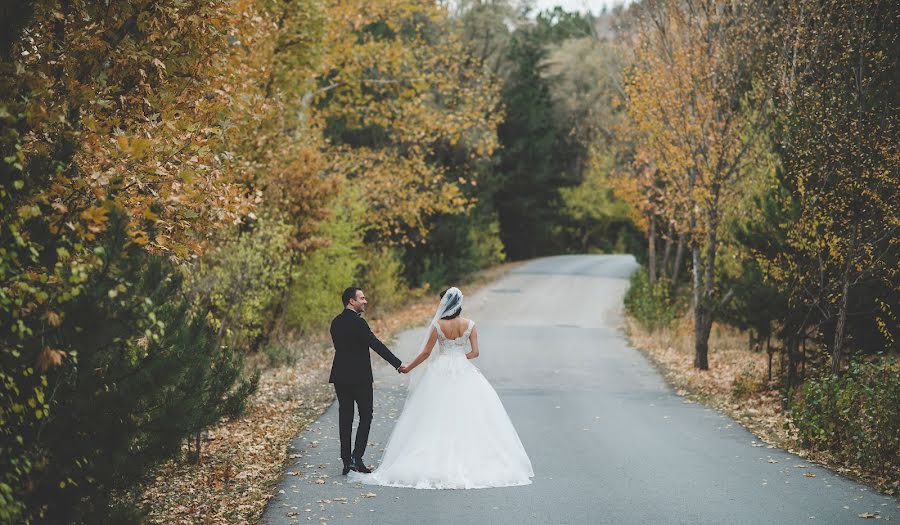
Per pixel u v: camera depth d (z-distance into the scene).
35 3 6.42
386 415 12.98
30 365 5.19
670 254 37.56
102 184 6.34
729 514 7.50
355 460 9.00
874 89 12.52
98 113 7.62
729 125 17.44
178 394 7.33
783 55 14.94
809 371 14.70
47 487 5.37
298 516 7.35
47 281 5.30
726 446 10.71
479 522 7.19
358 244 26.39
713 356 21.16
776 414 13.05
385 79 31.89
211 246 15.05
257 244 16.36
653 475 9.03
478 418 8.87
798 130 13.23
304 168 20.92
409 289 38.16
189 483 8.57
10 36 5.98
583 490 8.34
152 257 6.97
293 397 14.33
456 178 41.47
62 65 7.42
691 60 17.62
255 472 9.02
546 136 59.38
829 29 13.34
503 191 58.72
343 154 27.30
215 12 8.54
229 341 15.39
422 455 8.66
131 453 6.12
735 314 16.88
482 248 48.66
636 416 13.05
